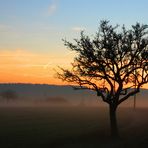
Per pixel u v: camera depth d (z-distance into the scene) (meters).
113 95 46.94
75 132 55.16
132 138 42.31
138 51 45.84
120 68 45.88
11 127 64.00
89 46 46.16
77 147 36.59
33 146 38.69
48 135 50.59
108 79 46.38
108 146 35.78
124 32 46.09
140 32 45.81
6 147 38.16
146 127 59.66
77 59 46.91
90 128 62.28
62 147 37.12
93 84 46.84
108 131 55.94
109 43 45.53
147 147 33.12
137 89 46.44
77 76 47.09
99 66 45.88
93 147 35.91
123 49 45.56
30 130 58.44
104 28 46.03
